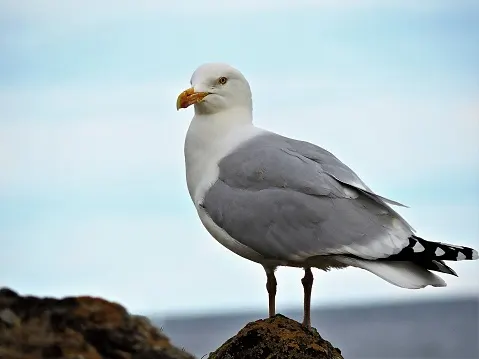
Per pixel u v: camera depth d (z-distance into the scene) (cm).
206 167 1092
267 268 1051
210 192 1060
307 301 1042
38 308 865
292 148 1050
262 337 904
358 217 991
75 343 829
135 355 859
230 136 1096
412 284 955
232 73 1116
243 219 1020
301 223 998
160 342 893
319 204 998
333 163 1033
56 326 845
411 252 962
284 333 907
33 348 812
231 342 909
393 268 972
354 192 1006
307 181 1009
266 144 1062
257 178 1030
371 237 980
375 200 999
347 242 980
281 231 1004
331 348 919
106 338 861
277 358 892
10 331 823
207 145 1100
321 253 988
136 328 891
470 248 952
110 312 892
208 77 1109
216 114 1114
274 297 1055
